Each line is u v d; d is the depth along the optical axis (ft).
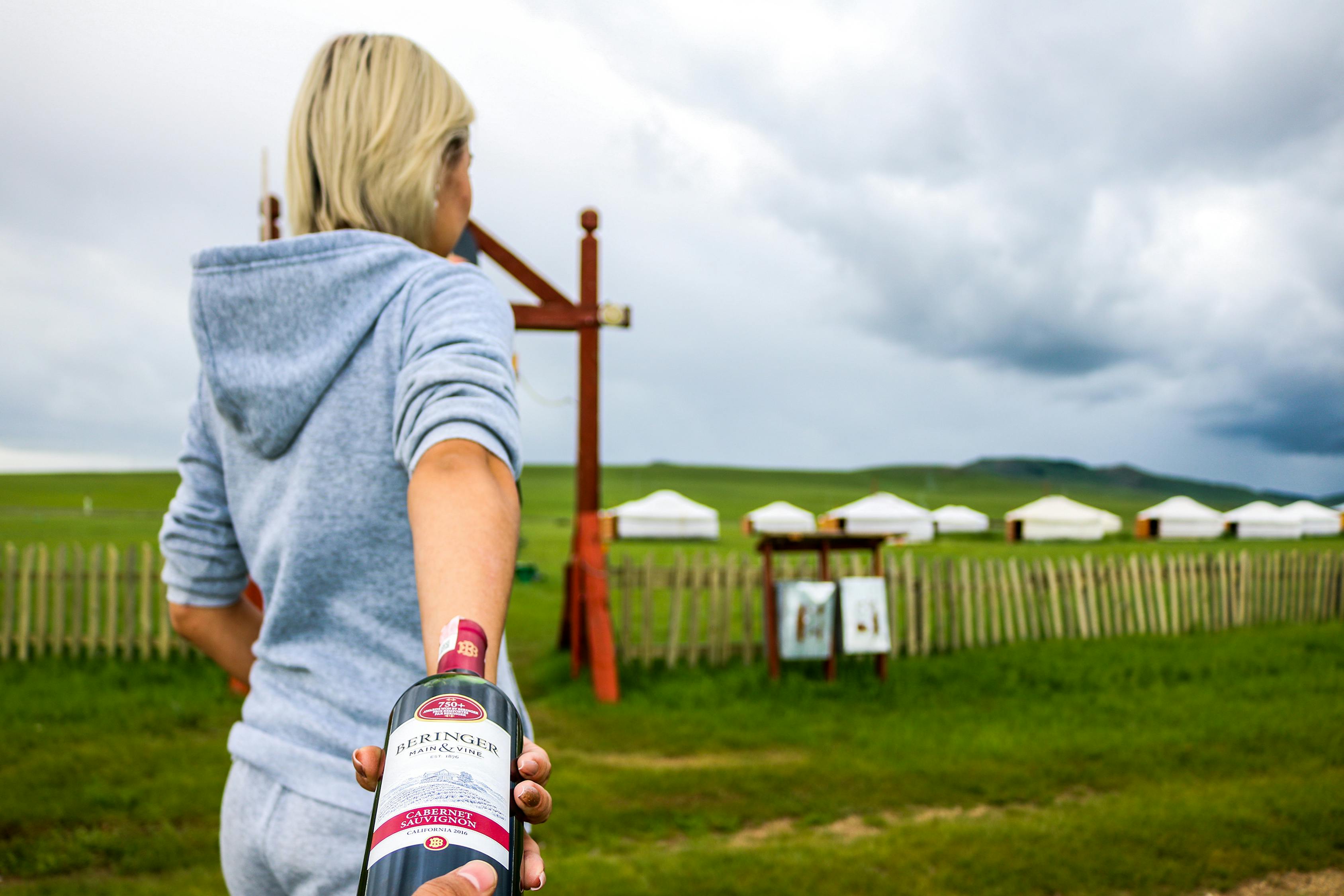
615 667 28.96
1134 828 16.28
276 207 23.56
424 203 3.74
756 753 22.82
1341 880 14.34
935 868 14.65
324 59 3.81
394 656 3.41
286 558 3.43
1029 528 151.12
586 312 30.81
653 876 14.23
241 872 3.59
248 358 3.44
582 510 30.94
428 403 2.86
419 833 1.97
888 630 31.35
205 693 27.66
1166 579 41.98
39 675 30.14
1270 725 24.43
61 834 16.01
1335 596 46.47
